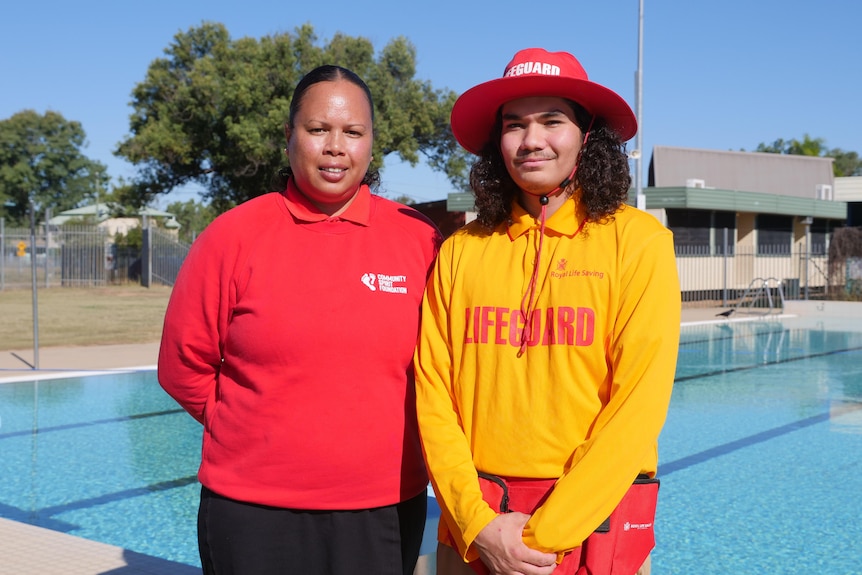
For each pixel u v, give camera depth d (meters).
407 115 26.66
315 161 2.09
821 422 7.57
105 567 3.42
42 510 4.99
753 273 22.64
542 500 1.89
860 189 31.78
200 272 2.13
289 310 2.05
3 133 56.78
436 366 2.09
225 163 26.67
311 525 2.08
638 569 1.92
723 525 4.66
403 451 2.14
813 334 15.19
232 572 2.07
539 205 2.10
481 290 2.04
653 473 1.99
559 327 1.92
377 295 2.10
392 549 2.15
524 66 2.05
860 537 4.45
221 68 26.22
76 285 27.84
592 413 1.91
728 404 8.48
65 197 58.69
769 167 28.31
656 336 1.83
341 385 2.05
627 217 1.99
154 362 10.09
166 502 5.16
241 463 2.07
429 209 23.88
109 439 6.82
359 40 26.30
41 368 9.55
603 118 2.12
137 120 28.12
